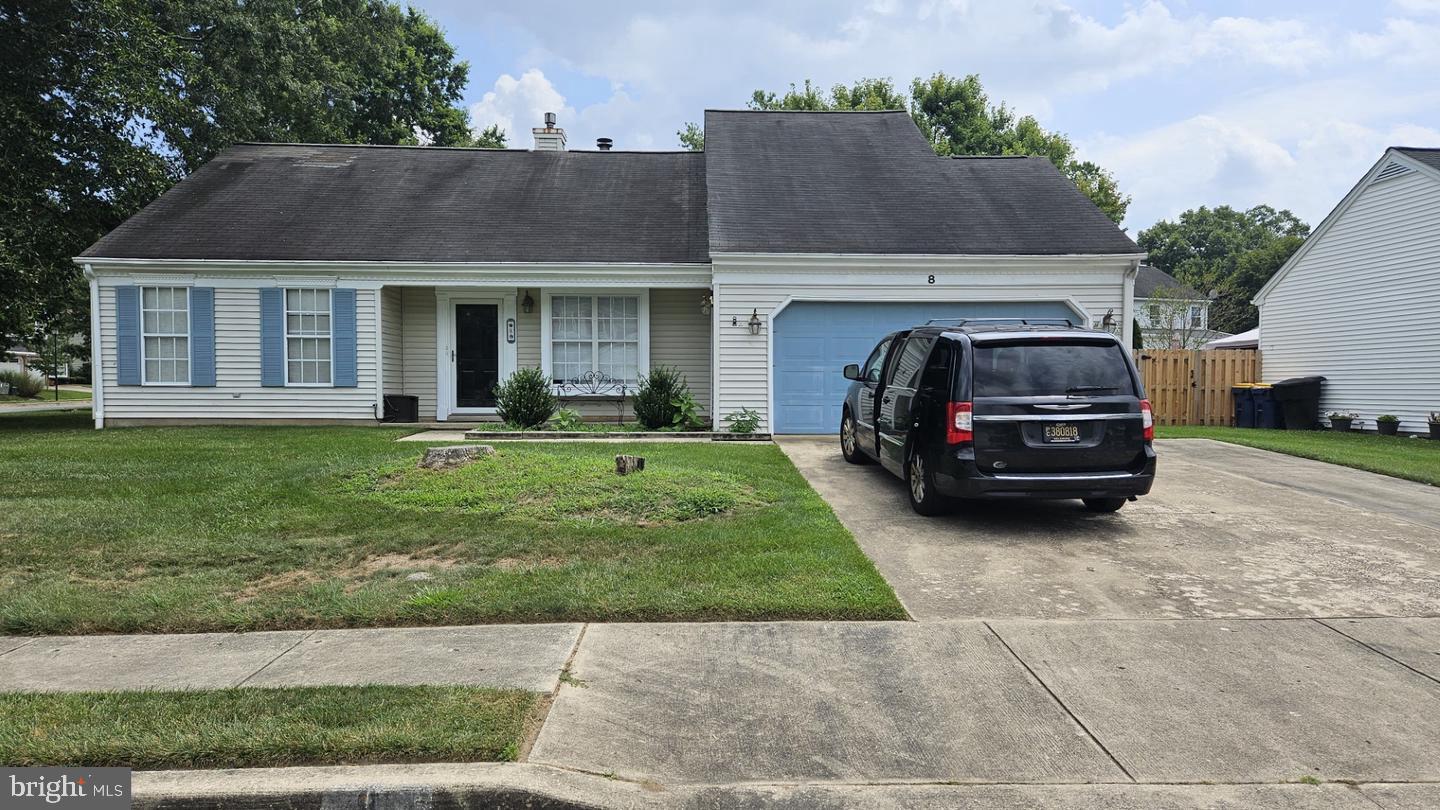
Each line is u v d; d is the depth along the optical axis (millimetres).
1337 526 6922
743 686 3783
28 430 13469
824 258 12789
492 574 5305
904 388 7762
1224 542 6371
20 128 14641
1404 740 3303
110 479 8227
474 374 15133
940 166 15914
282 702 3496
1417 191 15164
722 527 6461
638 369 14836
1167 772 3080
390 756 3086
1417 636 4418
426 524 6523
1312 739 3312
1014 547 6184
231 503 7145
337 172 16453
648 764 3123
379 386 14039
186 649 4215
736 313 12992
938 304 13141
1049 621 4625
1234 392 17781
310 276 13805
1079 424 6445
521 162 17484
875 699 3666
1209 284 33719
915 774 3076
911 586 5254
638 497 7125
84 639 4379
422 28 31391
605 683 3785
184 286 13742
